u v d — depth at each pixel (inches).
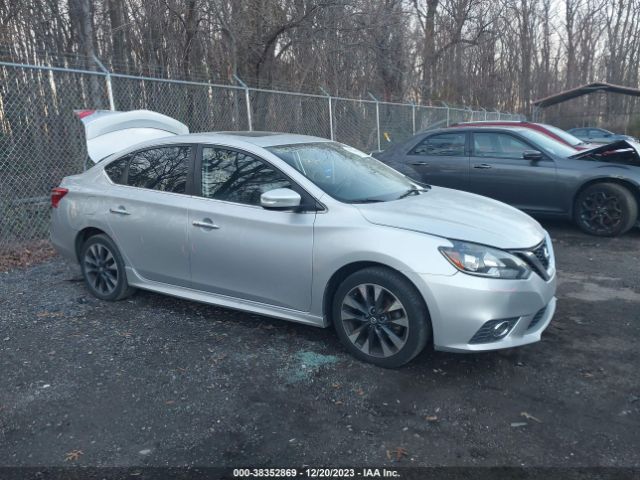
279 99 438.9
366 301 146.5
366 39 643.5
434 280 135.4
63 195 209.0
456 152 330.6
